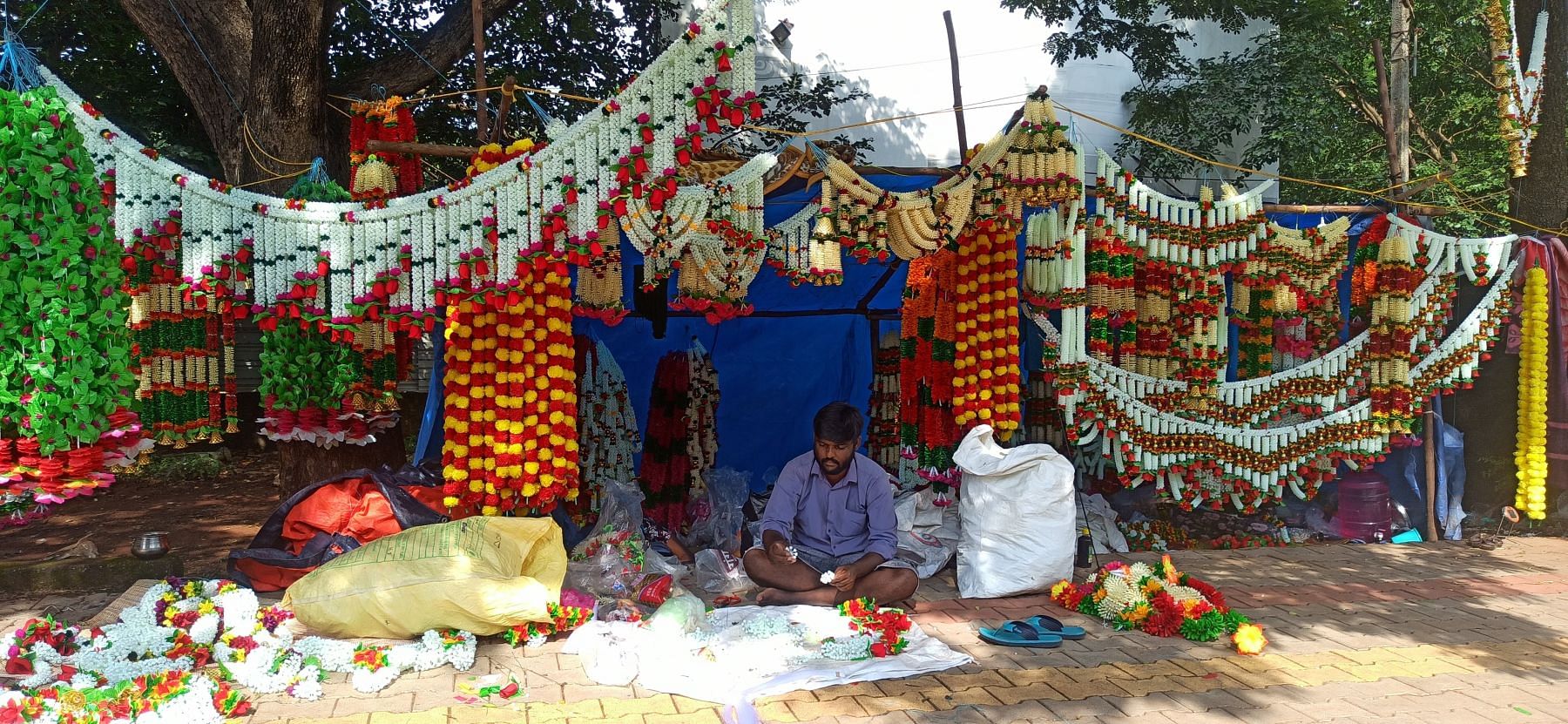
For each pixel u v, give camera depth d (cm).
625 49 1050
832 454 462
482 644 397
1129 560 594
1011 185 486
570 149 386
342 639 390
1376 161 1348
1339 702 354
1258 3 1031
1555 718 344
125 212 365
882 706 340
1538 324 659
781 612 431
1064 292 534
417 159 528
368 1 941
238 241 387
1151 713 340
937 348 560
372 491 490
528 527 424
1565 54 726
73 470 323
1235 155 1147
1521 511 684
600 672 357
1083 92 1142
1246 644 407
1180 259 575
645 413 645
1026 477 502
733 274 518
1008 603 486
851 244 478
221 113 665
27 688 331
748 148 970
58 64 873
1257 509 671
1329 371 640
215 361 475
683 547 546
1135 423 586
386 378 548
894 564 468
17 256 307
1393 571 576
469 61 930
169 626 372
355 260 397
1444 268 644
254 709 327
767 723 322
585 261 390
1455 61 1263
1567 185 720
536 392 444
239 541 637
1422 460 674
